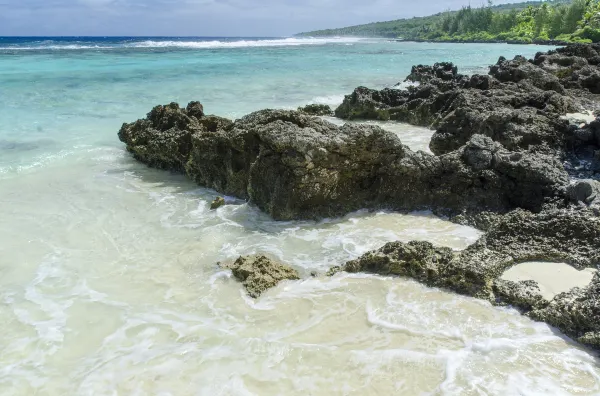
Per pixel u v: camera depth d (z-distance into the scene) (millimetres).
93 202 9156
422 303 5621
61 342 5109
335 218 8312
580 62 20469
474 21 126188
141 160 11930
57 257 6961
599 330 4754
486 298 5625
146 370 4664
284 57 47188
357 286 6035
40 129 14852
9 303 5801
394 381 4406
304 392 4332
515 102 13359
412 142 13906
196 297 5957
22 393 4406
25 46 64500
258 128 8641
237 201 9289
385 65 39562
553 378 4352
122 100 20203
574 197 7281
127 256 7027
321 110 19391
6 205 8852
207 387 4426
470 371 4461
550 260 6031
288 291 6012
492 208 8094
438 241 7215
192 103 12516
